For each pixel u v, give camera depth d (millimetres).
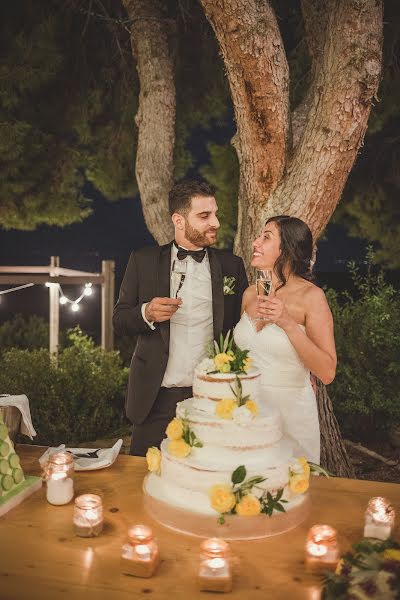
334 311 6391
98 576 1812
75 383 6070
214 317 3365
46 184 8273
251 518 2020
